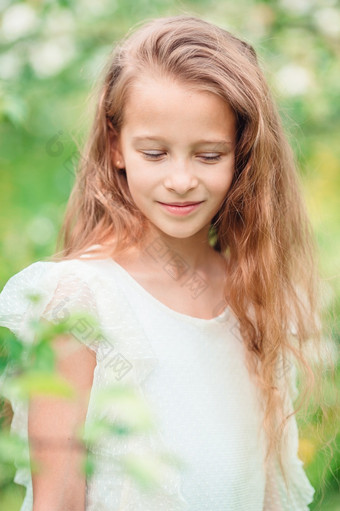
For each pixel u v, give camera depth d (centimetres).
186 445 160
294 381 197
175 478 148
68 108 316
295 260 198
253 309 185
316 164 318
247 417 172
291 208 196
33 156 318
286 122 255
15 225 295
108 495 148
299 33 323
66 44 321
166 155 156
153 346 162
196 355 167
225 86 157
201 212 159
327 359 213
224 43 169
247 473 169
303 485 189
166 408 160
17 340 92
